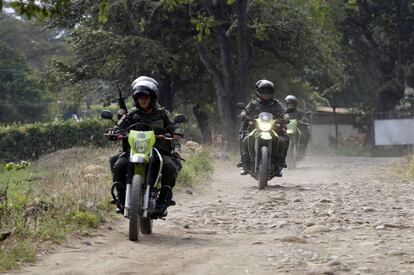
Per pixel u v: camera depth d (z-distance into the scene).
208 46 68.50
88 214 17.11
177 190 26.25
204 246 14.95
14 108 120.69
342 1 72.38
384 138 99.12
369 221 18.39
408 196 24.33
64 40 75.25
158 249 14.52
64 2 11.08
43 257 13.42
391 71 104.62
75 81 73.50
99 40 66.31
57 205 17.92
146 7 67.44
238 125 65.44
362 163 48.50
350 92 114.88
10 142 72.25
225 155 48.47
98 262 13.09
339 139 116.81
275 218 19.41
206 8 62.75
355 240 15.57
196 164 33.12
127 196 15.59
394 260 13.23
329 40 72.94
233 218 19.47
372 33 104.12
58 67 74.56
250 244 15.15
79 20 72.06
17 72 121.88
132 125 16.44
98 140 73.00
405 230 17.00
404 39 102.00
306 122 42.69
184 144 42.69
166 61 66.38
